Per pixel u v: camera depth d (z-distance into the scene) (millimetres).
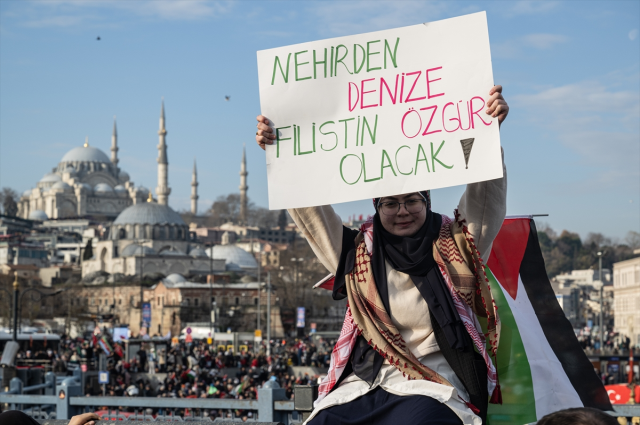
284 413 8344
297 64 4445
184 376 39125
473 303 4188
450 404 3812
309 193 4316
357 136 4312
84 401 10516
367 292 4160
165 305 132375
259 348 78000
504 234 6102
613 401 17531
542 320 6008
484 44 4199
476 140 4125
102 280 158750
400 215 4184
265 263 193375
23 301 122438
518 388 5777
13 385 15562
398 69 4316
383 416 3848
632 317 108562
